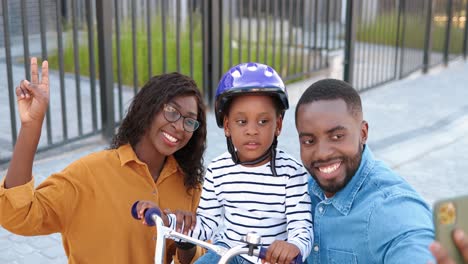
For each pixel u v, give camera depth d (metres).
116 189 2.40
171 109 2.39
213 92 7.76
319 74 10.04
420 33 11.41
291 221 2.31
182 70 8.98
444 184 6.04
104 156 2.45
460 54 13.07
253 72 2.27
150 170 2.52
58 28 6.04
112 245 2.40
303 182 2.37
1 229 4.79
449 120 8.23
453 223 1.39
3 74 8.77
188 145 2.58
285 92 2.32
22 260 4.36
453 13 12.55
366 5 9.67
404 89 10.01
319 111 2.03
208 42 7.62
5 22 5.46
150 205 2.17
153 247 2.48
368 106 8.80
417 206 1.98
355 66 11.25
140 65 8.95
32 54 9.44
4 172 5.62
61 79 6.14
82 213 2.38
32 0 10.05
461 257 1.37
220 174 2.46
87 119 7.33
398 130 7.67
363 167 2.12
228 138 2.41
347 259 2.10
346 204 2.10
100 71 6.47
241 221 2.42
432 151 6.95
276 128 2.38
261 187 2.39
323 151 2.04
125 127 2.48
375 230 1.99
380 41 10.16
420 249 1.78
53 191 2.28
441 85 10.44
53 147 6.18
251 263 2.42
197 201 2.66
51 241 4.66
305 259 2.28
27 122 2.15
